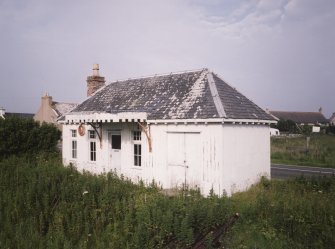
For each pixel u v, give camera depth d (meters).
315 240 8.80
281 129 64.88
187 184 13.84
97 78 22.42
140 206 9.39
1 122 19.64
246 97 15.89
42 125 21.80
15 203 10.10
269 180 14.45
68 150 20.23
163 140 14.88
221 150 13.01
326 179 13.61
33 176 12.84
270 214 10.12
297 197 11.55
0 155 19.23
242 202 11.48
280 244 8.91
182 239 7.89
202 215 8.62
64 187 11.15
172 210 8.83
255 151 14.76
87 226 8.72
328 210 9.66
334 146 35.72
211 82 15.20
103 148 17.89
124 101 18.16
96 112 17.39
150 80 18.59
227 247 8.66
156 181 15.09
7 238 8.12
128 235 8.46
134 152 16.47
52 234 8.59
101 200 10.34
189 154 13.99
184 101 15.03
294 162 27.17
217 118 12.94
